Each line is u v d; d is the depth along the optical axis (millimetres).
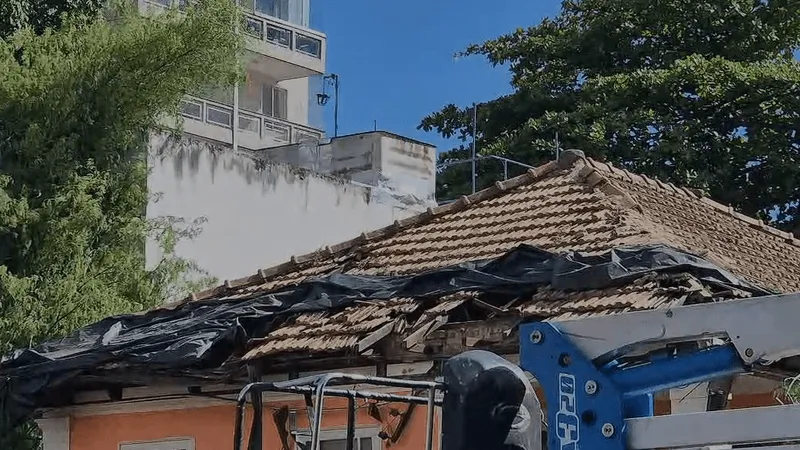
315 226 21703
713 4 28844
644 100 27266
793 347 5422
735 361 5543
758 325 5488
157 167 19031
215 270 19797
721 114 26906
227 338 12062
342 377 5812
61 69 17047
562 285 10867
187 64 17406
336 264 13734
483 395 5531
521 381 5559
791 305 5445
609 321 5773
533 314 10523
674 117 27031
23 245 16109
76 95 16797
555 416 5777
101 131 16969
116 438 13352
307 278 13562
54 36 17641
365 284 12414
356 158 24406
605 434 5648
